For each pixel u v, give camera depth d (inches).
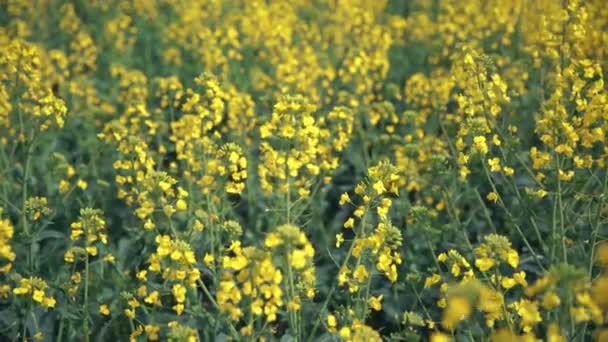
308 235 257.9
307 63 355.9
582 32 231.0
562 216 195.0
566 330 170.1
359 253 162.6
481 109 225.1
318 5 531.2
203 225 203.0
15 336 199.5
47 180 274.4
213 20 466.6
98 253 235.1
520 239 246.4
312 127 191.6
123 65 422.6
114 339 200.7
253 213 261.7
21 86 252.8
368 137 311.0
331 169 264.2
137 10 519.5
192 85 393.7
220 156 208.2
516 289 211.5
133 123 267.7
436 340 115.9
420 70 418.0
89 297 209.3
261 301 141.3
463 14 406.6
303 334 192.2
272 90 354.0
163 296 213.9
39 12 494.9
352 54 334.0
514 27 393.7
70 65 439.5
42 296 174.1
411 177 262.1
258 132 303.9
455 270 161.9
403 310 215.9
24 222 209.5
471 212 249.8
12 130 273.0
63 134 338.3
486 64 223.1
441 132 321.4
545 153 209.8
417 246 234.1
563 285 137.9
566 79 224.8
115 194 277.4
